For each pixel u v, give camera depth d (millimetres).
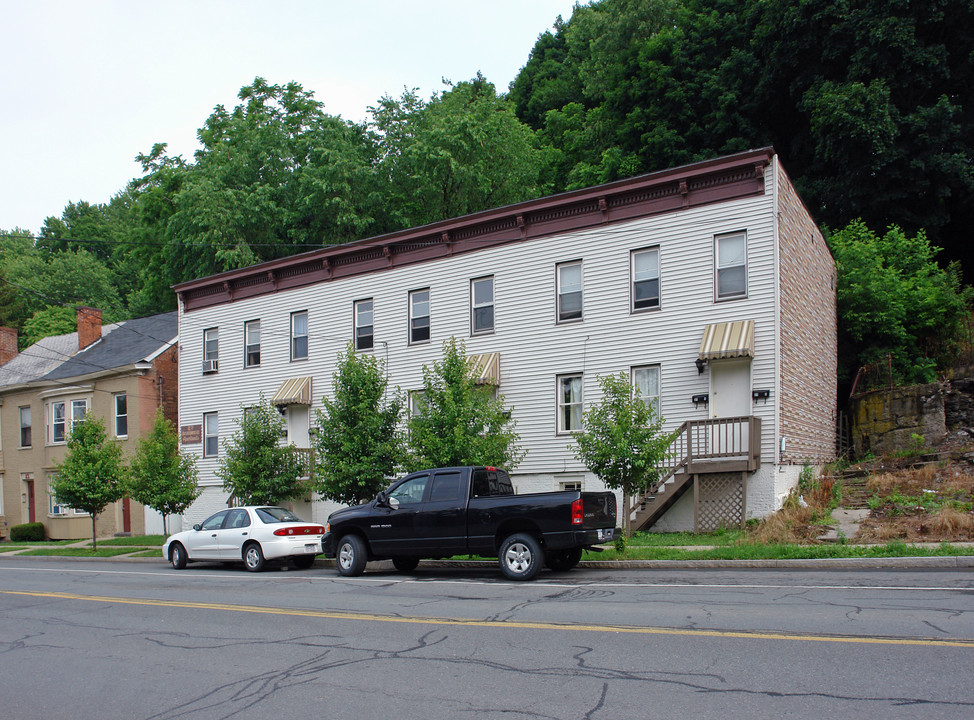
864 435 26203
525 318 23422
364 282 27000
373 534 15766
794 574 12875
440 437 18797
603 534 14266
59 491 26672
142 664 8727
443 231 25078
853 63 33469
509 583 13523
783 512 18250
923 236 31016
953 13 32281
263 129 41969
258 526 18734
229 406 30047
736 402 20031
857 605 9602
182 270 42688
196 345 31391
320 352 27781
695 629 8695
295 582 15336
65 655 9438
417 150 39344
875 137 30969
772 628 8531
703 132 39562
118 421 34312
